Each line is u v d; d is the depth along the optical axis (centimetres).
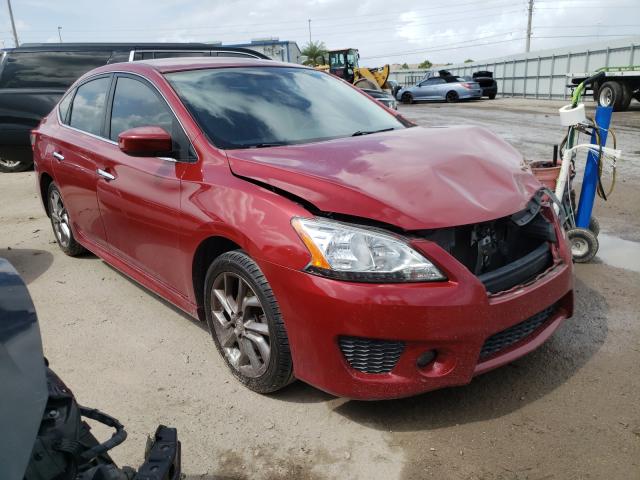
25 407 121
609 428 247
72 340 354
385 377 236
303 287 237
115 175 365
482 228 254
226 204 273
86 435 155
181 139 316
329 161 274
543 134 1218
